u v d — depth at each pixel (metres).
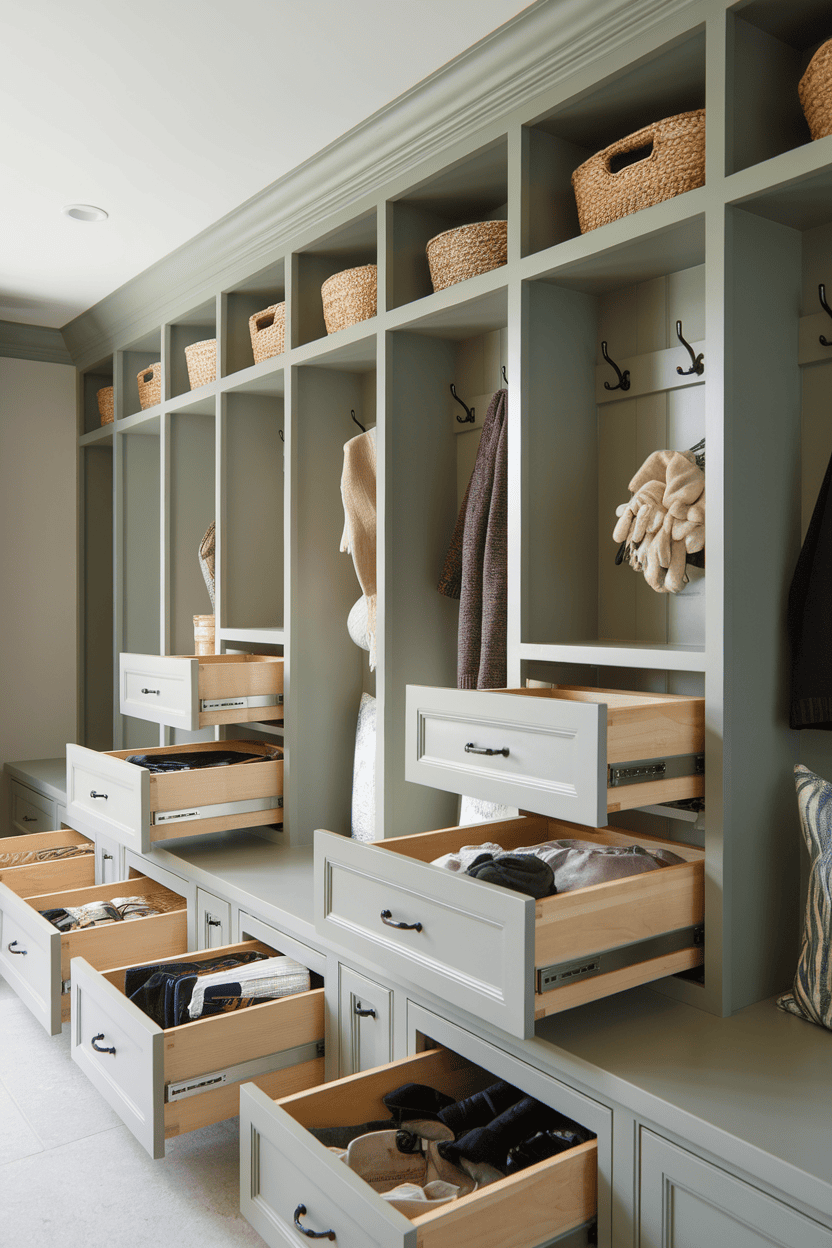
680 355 1.83
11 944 2.46
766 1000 1.56
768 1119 1.15
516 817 1.95
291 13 1.73
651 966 1.43
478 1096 1.61
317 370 2.67
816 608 1.54
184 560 3.39
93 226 2.78
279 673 2.65
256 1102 1.43
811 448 1.63
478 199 2.23
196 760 2.65
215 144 2.26
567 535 1.97
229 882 2.21
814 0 1.46
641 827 1.91
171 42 1.83
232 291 2.95
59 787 3.34
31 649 3.98
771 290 1.58
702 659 1.52
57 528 4.05
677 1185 1.20
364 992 1.77
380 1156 1.51
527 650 1.86
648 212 1.61
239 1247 1.66
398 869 1.48
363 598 2.52
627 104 1.78
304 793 2.63
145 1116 1.68
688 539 1.63
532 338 1.90
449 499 2.38
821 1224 1.04
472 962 1.34
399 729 2.28
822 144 1.35
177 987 1.88
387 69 1.92
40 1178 1.87
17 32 1.79
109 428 3.79
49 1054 2.43
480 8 1.71
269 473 3.05
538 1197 1.25
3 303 3.57
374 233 2.46
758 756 1.56
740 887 1.52
